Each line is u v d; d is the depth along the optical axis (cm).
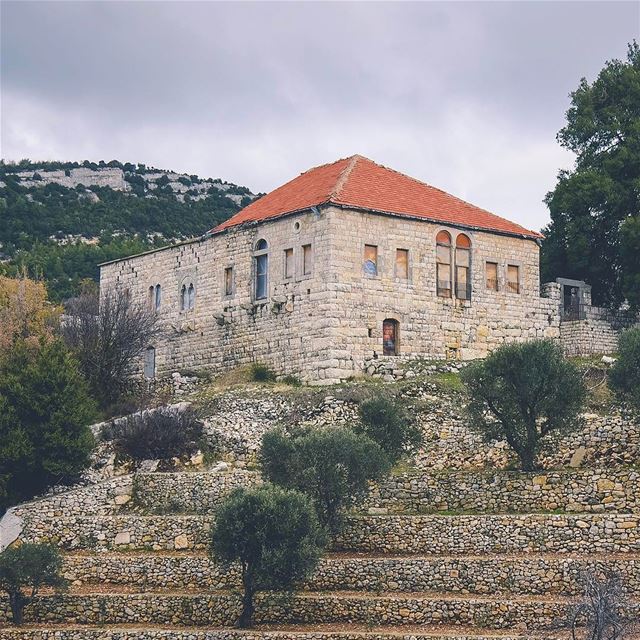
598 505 4559
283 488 4541
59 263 11525
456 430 5434
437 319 6431
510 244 6806
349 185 6388
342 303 6116
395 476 4931
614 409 5134
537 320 6862
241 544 4222
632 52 7775
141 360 7106
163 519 4931
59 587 4494
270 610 4300
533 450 4859
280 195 6881
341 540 4672
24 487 5384
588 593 3781
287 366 6281
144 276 7456
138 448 5531
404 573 4372
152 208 15312
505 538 4478
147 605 4419
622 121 7469
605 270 7531
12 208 13975
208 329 6862
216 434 5659
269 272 6475
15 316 7000
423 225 6444
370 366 6141
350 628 4169
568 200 7375
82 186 15775
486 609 4097
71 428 5444
